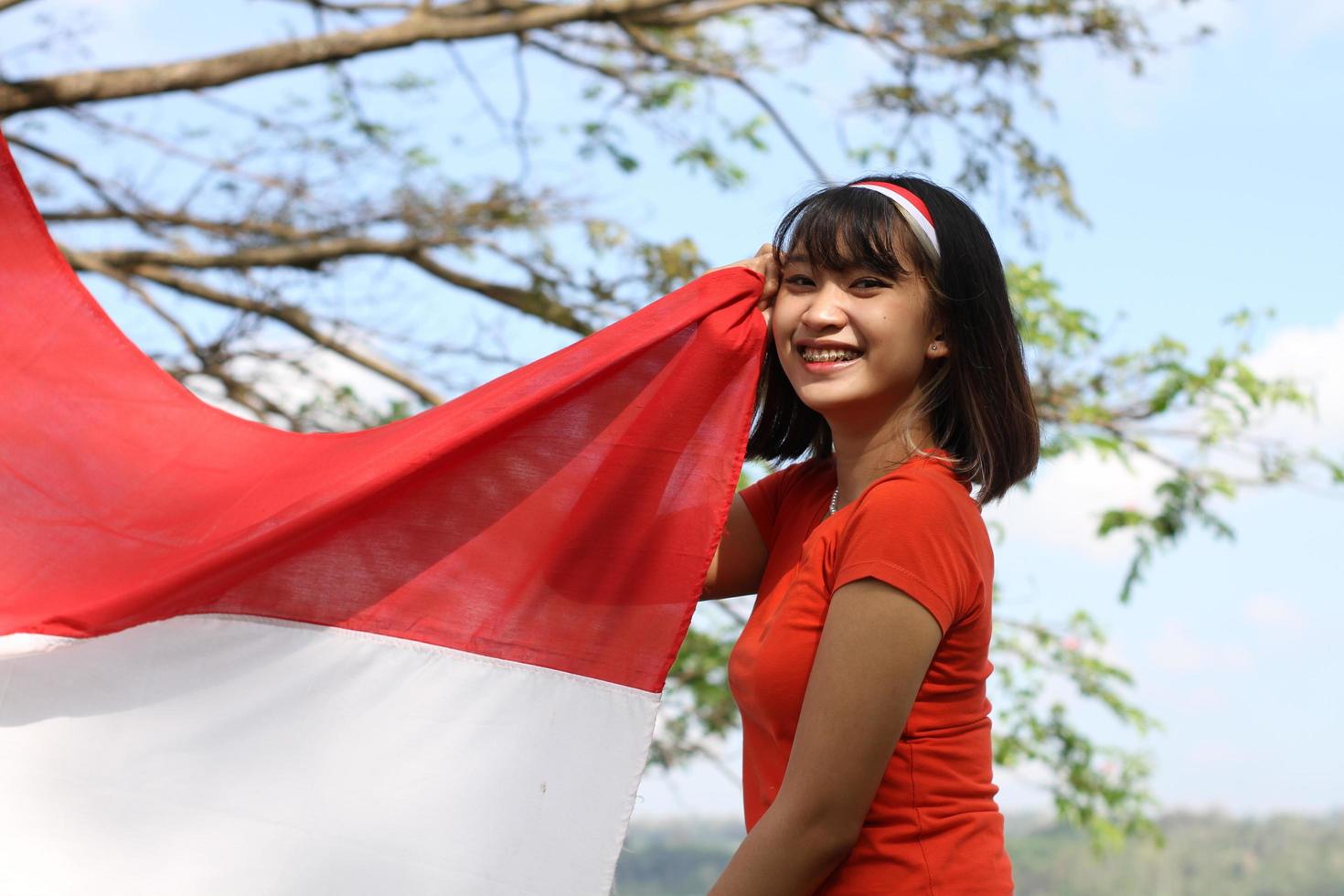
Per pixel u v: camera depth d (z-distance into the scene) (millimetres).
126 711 1729
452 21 5770
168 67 5266
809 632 1588
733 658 1691
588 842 1674
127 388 2146
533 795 1695
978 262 1733
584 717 1717
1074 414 5461
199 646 1753
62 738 1718
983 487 1749
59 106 5133
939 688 1548
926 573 1495
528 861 1672
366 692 1738
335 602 1769
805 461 2037
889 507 1556
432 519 1795
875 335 1692
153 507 1988
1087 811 6105
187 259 5871
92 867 1677
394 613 1766
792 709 1578
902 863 1516
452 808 1693
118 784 1706
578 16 6070
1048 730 6188
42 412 2088
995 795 1633
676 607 1746
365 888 1667
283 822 1691
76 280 2217
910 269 1701
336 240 6176
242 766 1713
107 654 1746
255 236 6184
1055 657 6254
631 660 1733
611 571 1771
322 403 6164
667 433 1826
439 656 1751
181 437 2104
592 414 1837
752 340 1859
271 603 1767
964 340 1723
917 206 1717
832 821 1460
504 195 6145
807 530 1819
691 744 6117
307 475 1921
